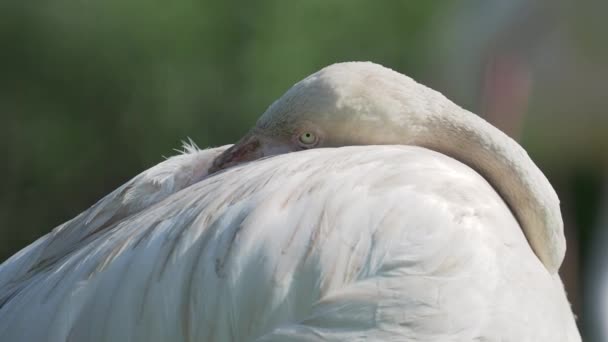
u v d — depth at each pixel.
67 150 15.07
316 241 4.41
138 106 14.99
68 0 14.99
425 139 5.20
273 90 14.75
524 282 4.69
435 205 4.64
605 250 13.88
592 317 13.20
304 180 4.62
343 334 4.36
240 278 4.39
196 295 4.43
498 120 13.73
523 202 5.09
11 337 4.59
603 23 13.27
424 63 15.21
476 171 5.18
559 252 5.15
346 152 4.85
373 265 4.43
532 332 4.63
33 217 14.91
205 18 15.02
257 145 5.24
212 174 5.13
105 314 4.48
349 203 4.54
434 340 4.43
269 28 15.00
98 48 15.08
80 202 15.12
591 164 14.52
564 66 13.59
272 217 4.47
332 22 15.32
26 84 15.14
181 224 4.59
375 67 5.23
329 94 5.09
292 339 4.34
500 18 13.75
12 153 14.99
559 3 13.35
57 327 4.51
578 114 13.92
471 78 14.16
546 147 14.43
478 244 4.61
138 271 4.52
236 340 4.40
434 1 15.46
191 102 14.92
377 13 15.49
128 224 4.78
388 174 4.70
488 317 4.51
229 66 15.00
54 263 5.02
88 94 15.09
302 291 4.37
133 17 14.95
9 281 5.09
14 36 15.13
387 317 4.38
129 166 15.09
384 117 5.12
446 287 4.47
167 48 14.95
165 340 4.45
